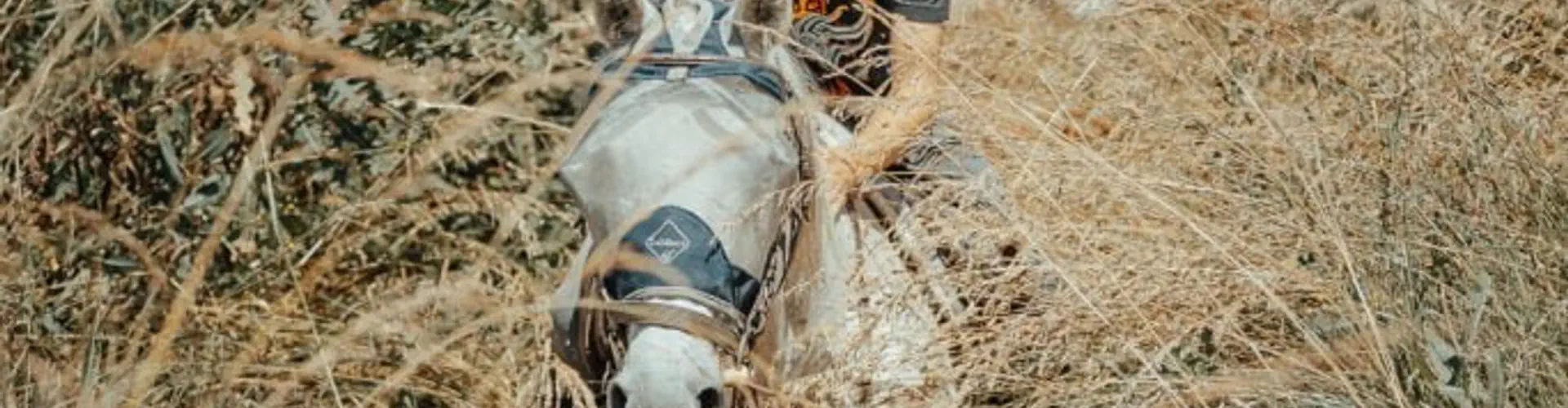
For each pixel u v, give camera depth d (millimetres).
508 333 6223
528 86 5758
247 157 6180
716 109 5184
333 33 6590
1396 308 6039
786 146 5270
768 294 5195
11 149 6043
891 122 5887
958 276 5941
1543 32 6965
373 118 6820
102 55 6066
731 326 4961
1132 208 6207
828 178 5504
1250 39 6805
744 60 5379
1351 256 6160
